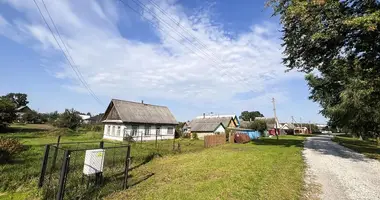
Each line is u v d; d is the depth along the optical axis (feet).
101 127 134.92
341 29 42.32
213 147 69.41
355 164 37.65
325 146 75.61
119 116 89.76
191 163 35.94
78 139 76.43
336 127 112.16
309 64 56.95
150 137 98.17
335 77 58.44
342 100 66.44
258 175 26.43
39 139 68.08
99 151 21.65
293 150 58.54
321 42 47.16
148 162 37.52
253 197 18.74
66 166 17.46
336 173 29.89
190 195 19.24
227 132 98.78
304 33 48.91
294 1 43.80
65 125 115.75
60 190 16.52
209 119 146.72
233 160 38.37
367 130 85.56
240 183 22.77
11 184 21.16
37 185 21.29
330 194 20.58
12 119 93.76
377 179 26.68
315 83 79.15
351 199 19.31
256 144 82.74
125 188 21.67
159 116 108.27
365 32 40.98
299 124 324.19
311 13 42.27
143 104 109.70
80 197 18.24
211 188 21.16
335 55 50.75
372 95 48.21
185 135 126.21
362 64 47.01
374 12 36.45
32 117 188.65
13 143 34.63
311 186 23.13
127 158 22.88
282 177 25.99
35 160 31.42
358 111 67.15
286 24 49.78
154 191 20.70
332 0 39.27
